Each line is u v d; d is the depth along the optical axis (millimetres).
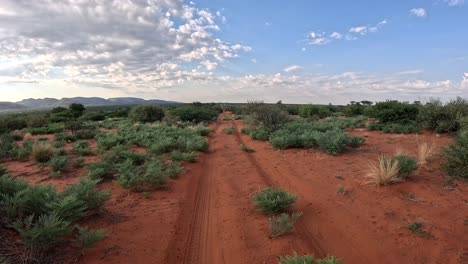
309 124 19984
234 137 20469
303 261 4125
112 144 15391
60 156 12305
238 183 9133
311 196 7480
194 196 8227
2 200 5078
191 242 5719
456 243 4883
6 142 15742
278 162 11500
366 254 4918
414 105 19234
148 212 6805
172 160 11812
